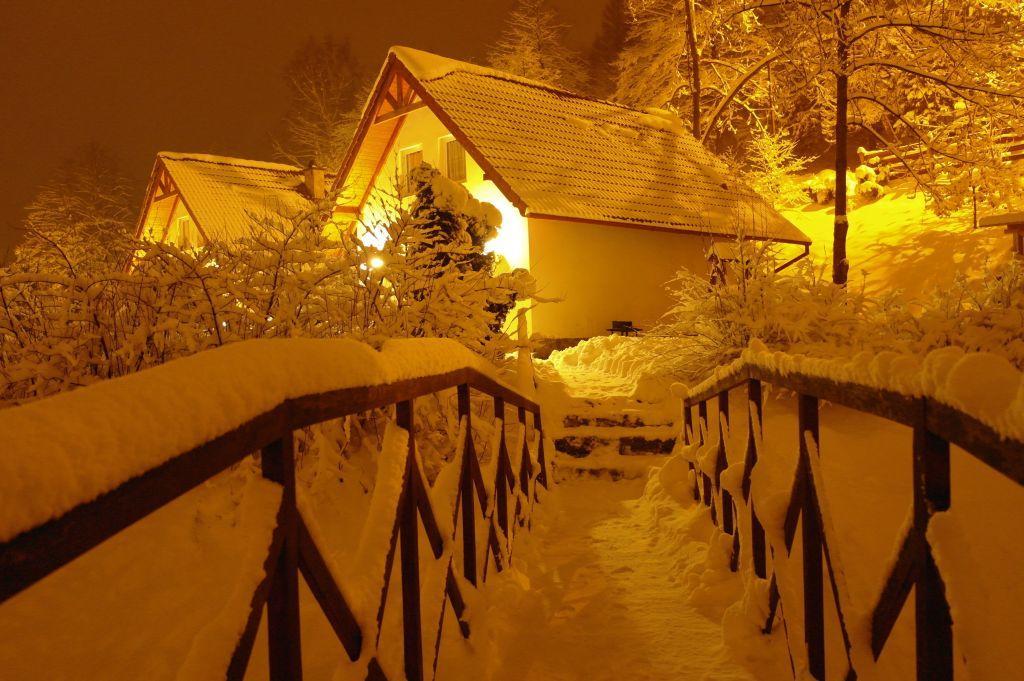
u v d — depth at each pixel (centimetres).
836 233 1562
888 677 292
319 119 3419
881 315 767
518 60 3478
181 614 259
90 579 271
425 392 256
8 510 72
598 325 1507
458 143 1609
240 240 471
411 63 1605
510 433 755
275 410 139
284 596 146
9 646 229
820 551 258
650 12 2777
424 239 573
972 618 150
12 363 404
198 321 438
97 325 409
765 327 789
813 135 3697
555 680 316
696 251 1719
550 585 432
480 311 616
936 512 165
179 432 102
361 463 445
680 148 1975
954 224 2295
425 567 277
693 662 329
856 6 1602
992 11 1527
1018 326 664
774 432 653
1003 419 130
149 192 2322
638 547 515
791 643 268
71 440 83
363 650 180
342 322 503
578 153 1639
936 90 1744
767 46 2378
